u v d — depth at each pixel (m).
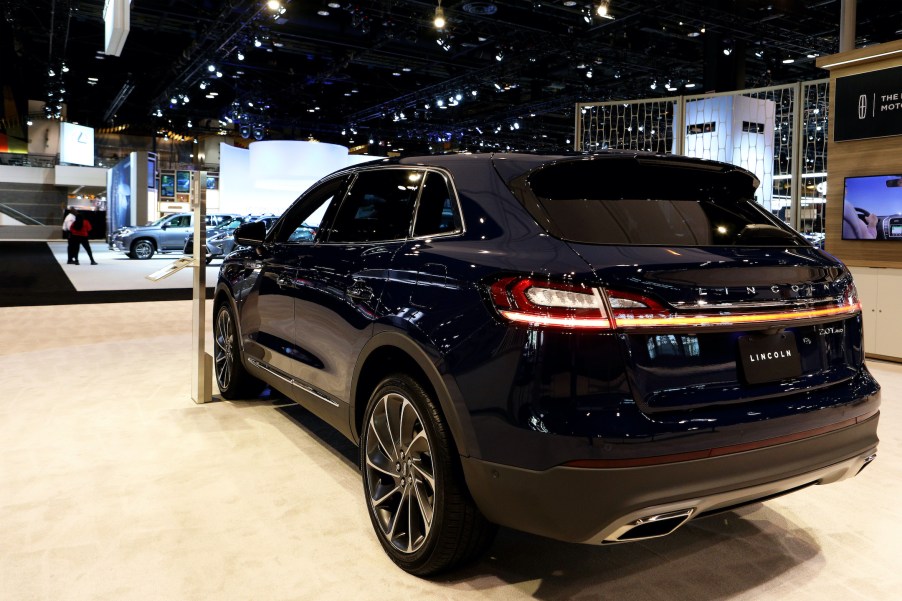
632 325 1.69
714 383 1.80
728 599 2.05
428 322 2.03
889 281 5.71
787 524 2.60
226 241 19.33
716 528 2.56
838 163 6.21
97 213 35.16
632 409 1.68
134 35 21.30
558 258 1.79
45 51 23.44
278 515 2.60
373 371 2.45
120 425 3.72
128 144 37.62
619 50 18.47
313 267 2.89
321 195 3.22
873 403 2.12
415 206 2.41
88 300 10.07
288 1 15.56
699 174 2.28
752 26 15.31
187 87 24.19
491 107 29.86
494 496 1.84
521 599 2.04
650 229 1.97
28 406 4.10
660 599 2.04
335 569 2.21
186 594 2.05
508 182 2.08
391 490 2.29
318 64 23.59
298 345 3.06
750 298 1.85
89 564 2.22
